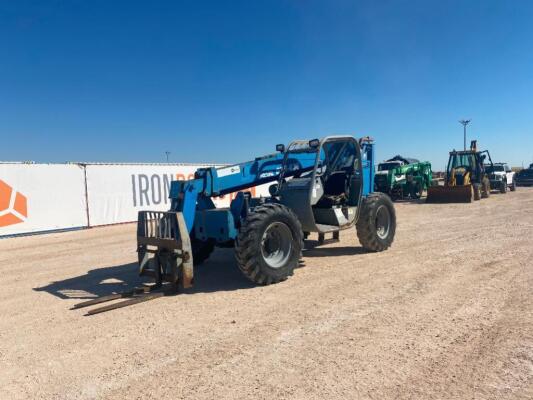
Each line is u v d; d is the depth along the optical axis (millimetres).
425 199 22484
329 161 8648
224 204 16531
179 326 4785
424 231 11133
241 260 6051
